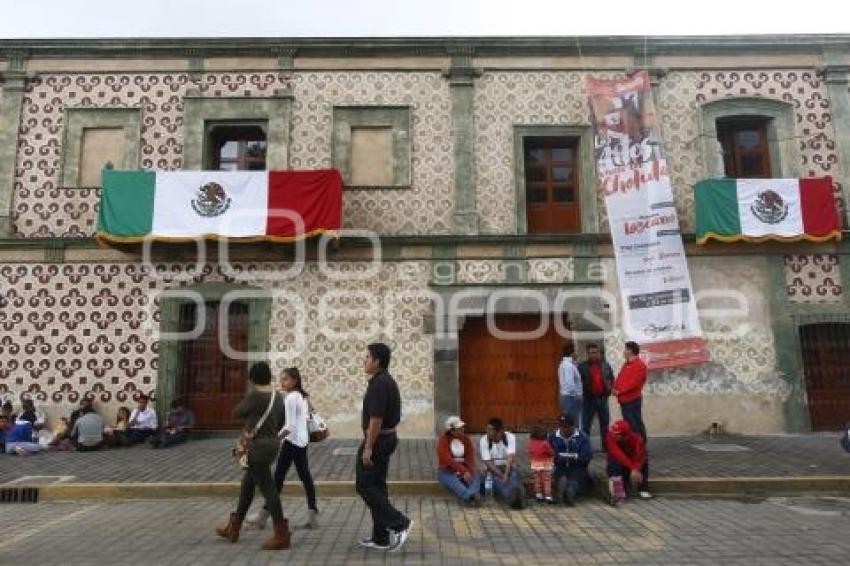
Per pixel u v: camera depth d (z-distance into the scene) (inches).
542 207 572.7
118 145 566.9
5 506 339.9
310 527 284.0
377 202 557.0
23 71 568.7
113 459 436.8
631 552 248.5
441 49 577.9
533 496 346.6
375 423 243.0
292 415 289.7
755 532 277.1
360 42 574.6
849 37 572.4
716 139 567.2
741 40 575.2
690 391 527.2
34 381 524.4
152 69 573.9
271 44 573.6
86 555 245.4
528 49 577.9
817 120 569.6
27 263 539.8
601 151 557.0
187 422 513.3
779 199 533.6
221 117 567.2
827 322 535.5
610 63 577.9
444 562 236.5
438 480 350.9
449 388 527.2
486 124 571.2
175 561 237.3
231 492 356.2
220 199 519.5
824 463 402.3
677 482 357.7
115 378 525.7
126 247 529.7
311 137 567.2
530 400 538.3
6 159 554.6
